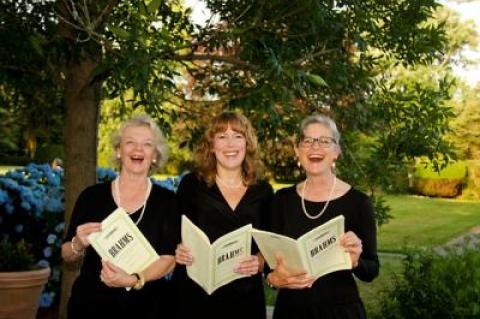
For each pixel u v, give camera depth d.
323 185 3.00
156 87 3.68
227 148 3.07
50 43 3.63
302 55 4.21
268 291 6.81
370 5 4.46
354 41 4.30
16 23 3.58
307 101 4.40
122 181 2.98
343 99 4.60
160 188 3.02
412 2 4.52
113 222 2.71
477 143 21.50
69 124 4.68
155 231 2.89
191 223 2.85
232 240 2.80
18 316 4.36
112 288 2.82
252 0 4.10
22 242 4.71
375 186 4.72
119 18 3.60
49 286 5.54
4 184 5.69
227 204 3.07
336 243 2.75
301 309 2.87
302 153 3.00
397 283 4.43
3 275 4.27
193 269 2.91
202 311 2.97
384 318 4.23
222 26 4.27
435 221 14.98
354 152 4.73
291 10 4.07
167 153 3.10
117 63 3.27
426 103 4.64
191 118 5.03
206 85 5.07
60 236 5.62
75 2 3.61
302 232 2.92
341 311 2.85
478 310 3.88
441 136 4.87
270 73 3.62
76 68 4.57
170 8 4.45
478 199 21.73
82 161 4.67
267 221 3.11
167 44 3.38
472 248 4.54
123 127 3.02
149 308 2.87
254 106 3.68
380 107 4.69
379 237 11.94
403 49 4.57
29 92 5.14
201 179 3.14
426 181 22.23
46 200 5.71
